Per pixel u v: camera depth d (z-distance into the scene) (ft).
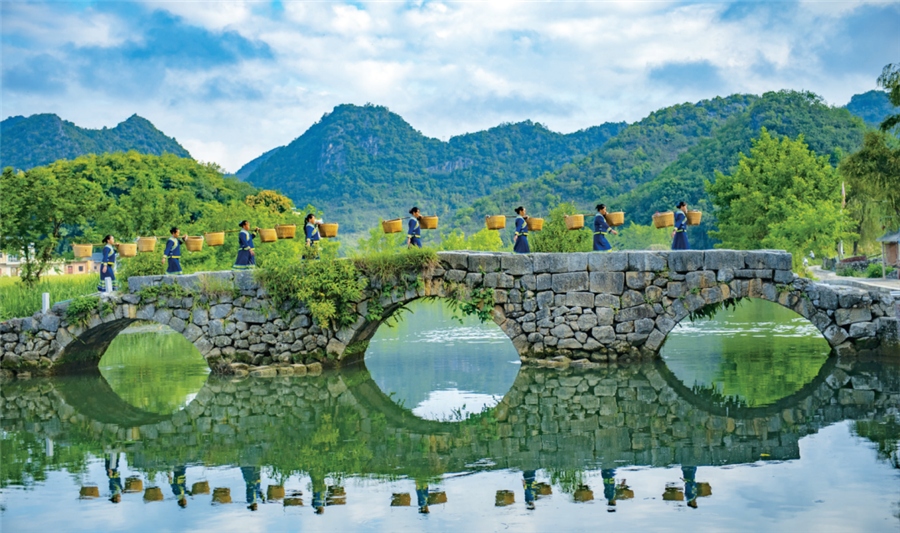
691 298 68.49
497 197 517.55
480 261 71.36
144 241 78.69
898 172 121.70
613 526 33.50
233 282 75.87
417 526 34.63
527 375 67.82
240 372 75.10
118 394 69.26
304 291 72.90
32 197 124.47
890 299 67.62
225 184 323.57
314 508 37.68
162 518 36.86
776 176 192.34
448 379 70.54
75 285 111.24
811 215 166.30
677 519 33.94
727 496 36.52
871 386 59.26
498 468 43.21
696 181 375.04
